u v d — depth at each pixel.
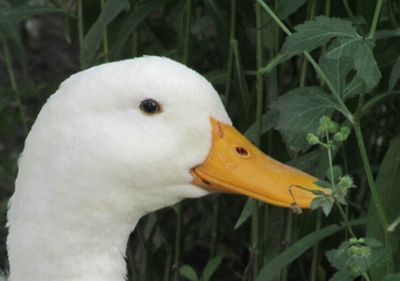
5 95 10.70
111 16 8.62
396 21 8.54
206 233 10.71
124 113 7.31
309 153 8.55
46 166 7.36
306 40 7.23
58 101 7.34
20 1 9.62
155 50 9.96
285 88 9.24
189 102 7.34
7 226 7.71
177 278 9.61
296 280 10.11
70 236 7.48
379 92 8.82
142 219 9.80
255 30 8.60
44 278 7.57
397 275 7.35
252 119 8.95
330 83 7.57
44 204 7.41
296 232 9.02
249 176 7.41
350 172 9.32
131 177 7.37
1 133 12.48
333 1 8.66
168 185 7.48
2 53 11.85
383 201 8.17
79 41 9.55
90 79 7.32
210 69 9.91
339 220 9.02
